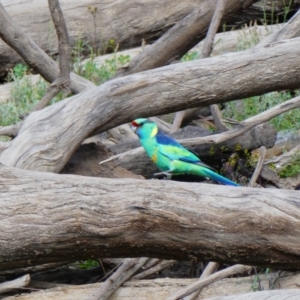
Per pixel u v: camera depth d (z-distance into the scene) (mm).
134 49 18297
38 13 18172
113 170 11633
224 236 8375
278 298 7492
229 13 15211
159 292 10188
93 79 16594
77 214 8164
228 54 11305
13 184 8320
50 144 11078
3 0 18312
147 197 8281
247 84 11148
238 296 7633
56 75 14234
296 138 14297
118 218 8172
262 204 8469
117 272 10234
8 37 13820
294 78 11180
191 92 11172
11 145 11195
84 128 11227
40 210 8156
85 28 18312
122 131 13477
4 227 8062
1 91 16500
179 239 8328
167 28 18703
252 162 12562
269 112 11805
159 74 11234
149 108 11273
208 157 12531
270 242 8477
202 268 10914
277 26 18078
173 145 11086
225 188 8562
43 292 10203
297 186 12672
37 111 11648
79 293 10203
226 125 14625
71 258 8438
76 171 11508
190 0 18609
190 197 8375
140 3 18578
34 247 8164
